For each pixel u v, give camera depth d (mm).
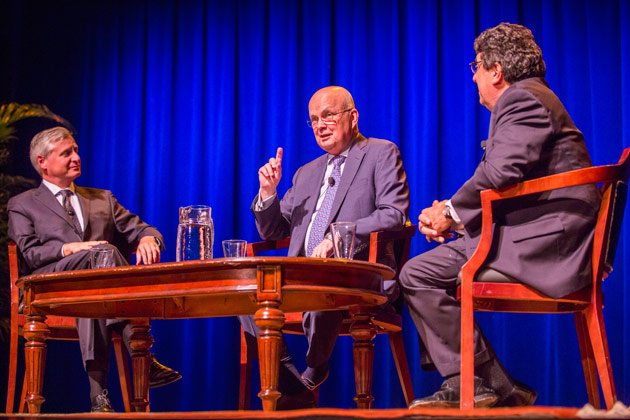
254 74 4566
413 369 4031
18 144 4680
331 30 4504
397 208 2650
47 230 2977
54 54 4785
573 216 1928
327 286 1891
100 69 4758
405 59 4352
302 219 2852
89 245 2746
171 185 4598
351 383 4098
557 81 4105
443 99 4258
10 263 2809
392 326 2566
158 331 4371
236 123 4578
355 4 4461
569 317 3883
